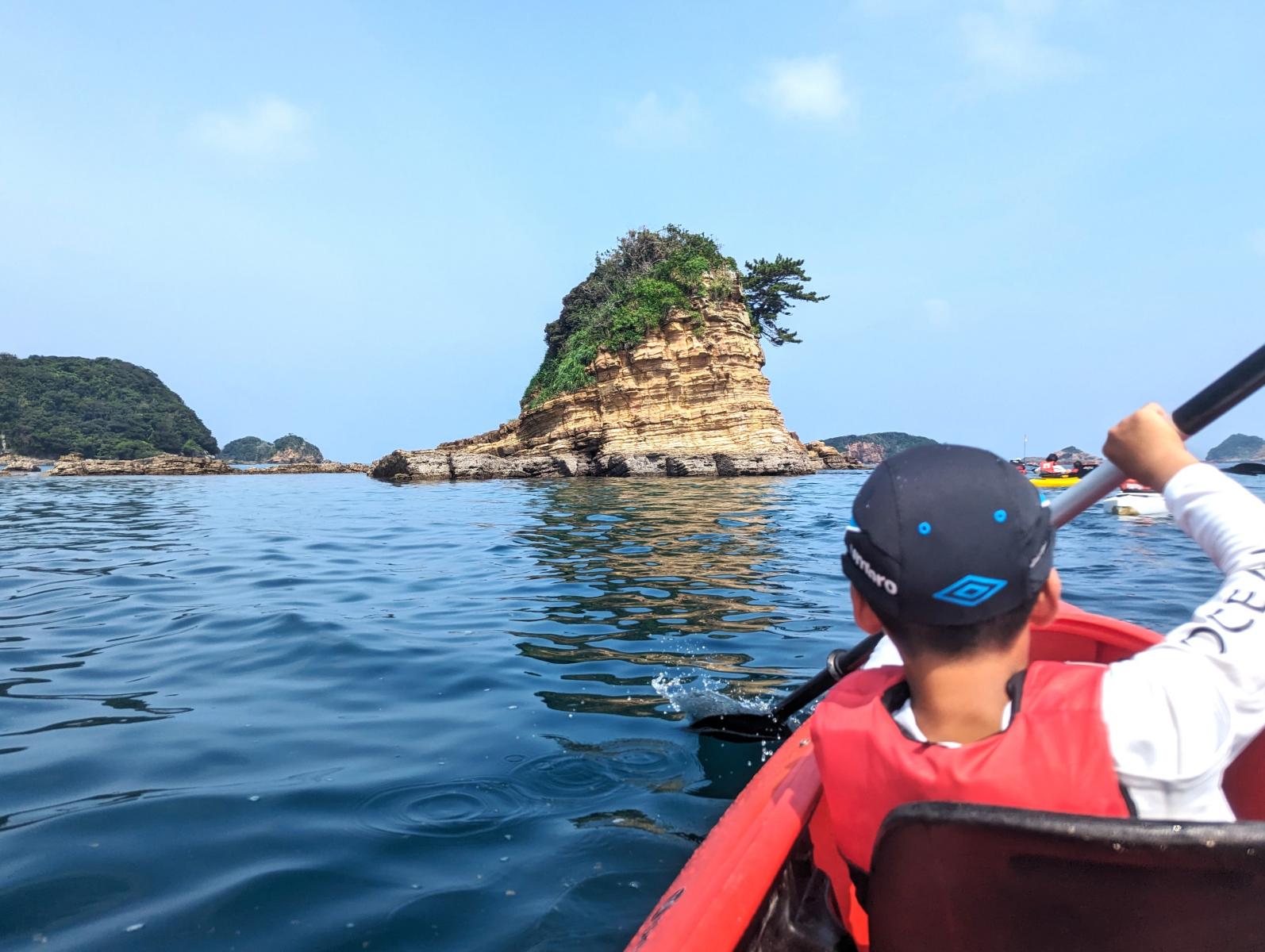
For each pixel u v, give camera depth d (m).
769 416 31.42
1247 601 1.08
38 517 14.70
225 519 14.18
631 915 2.17
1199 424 1.45
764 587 6.78
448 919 2.15
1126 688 1.05
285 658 4.73
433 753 3.31
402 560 8.67
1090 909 1.04
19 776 3.08
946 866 1.08
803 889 1.78
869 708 1.22
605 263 37.03
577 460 30.48
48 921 2.14
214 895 2.26
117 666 4.61
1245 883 0.96
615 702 3.93
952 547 1.05
